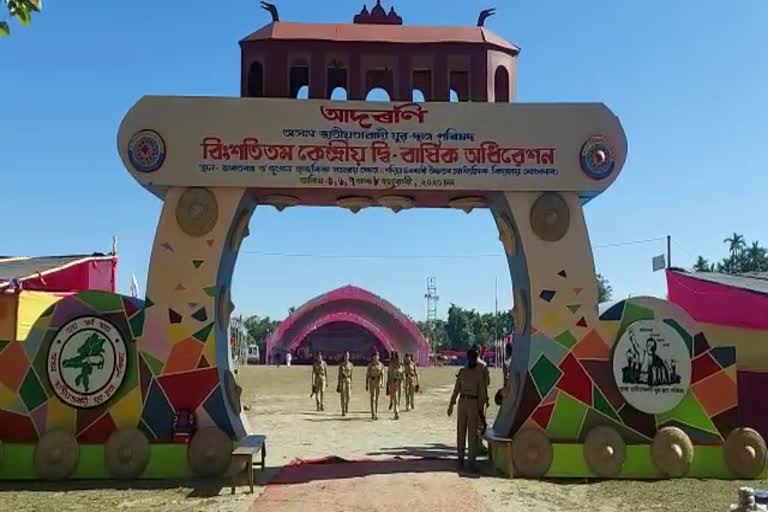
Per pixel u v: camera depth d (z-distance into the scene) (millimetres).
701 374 10773
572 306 10836
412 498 9102
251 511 8492
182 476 10258
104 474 10188
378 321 63812
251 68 11234
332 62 11172
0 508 8578
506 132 10914
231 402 11070
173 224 10695
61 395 10305
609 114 10953
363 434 15906
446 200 11672
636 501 9047
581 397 10695
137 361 10508
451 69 11289
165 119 10641
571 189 10898
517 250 11375
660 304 10828
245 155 10680
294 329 63188
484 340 97000
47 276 16922
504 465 10656
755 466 10461
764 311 13477
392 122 10867
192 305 10617
